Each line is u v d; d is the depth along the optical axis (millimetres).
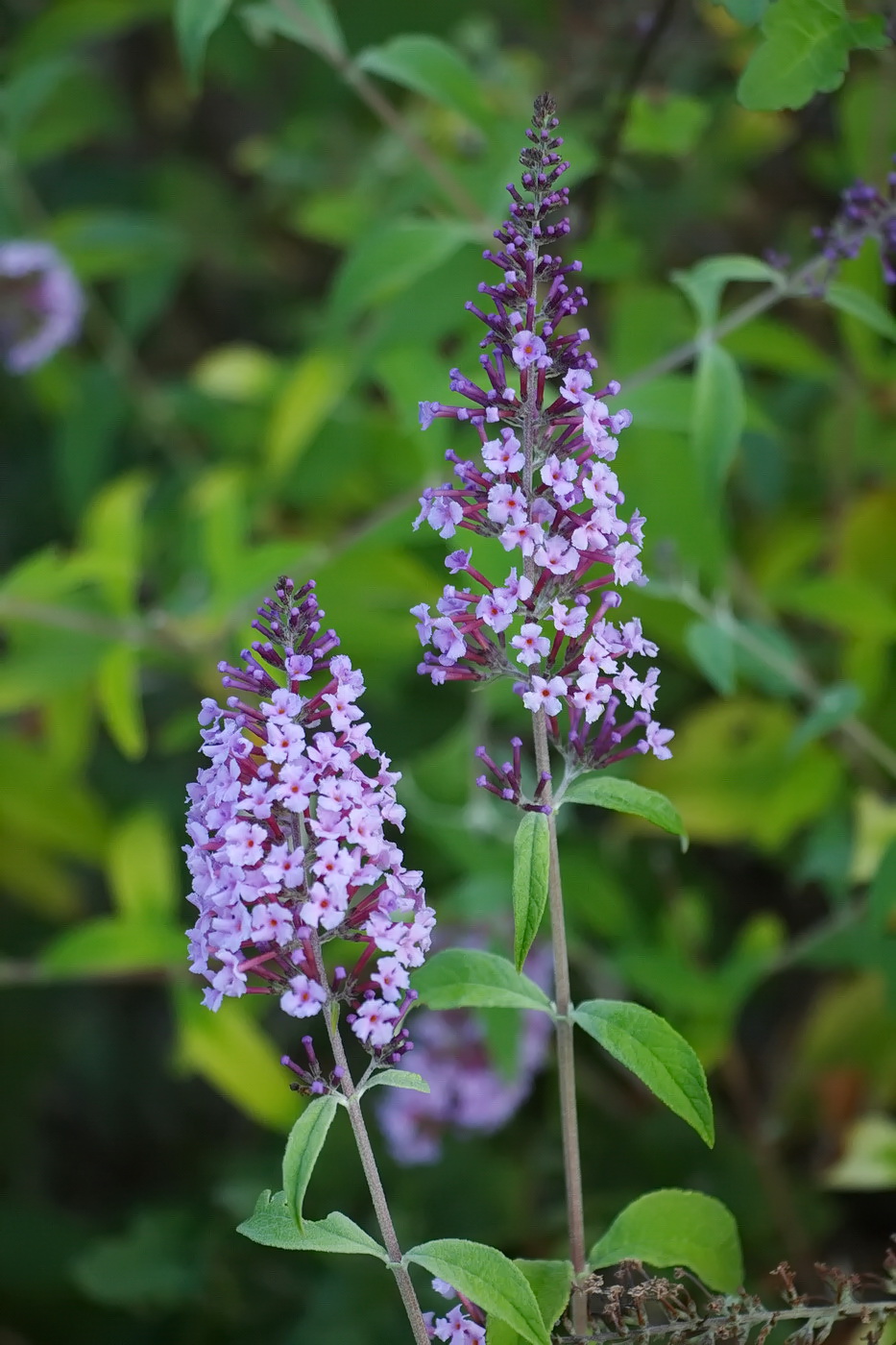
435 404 916
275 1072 1171
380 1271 1243
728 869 1458
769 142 1441
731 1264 958
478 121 1149
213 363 1490
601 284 1328
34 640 1304
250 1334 1273
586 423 907
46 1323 1380
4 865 1429
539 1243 1226
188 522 1350
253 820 899
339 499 1438
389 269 1132
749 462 1319
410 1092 1240
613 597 916
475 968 949
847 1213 1232
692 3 1396
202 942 905
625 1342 939
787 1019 1393
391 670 1313
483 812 1190
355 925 912
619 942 1288
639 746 926
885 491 1261
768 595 1231
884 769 1235
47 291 1473
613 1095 1305
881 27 1031
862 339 1189
